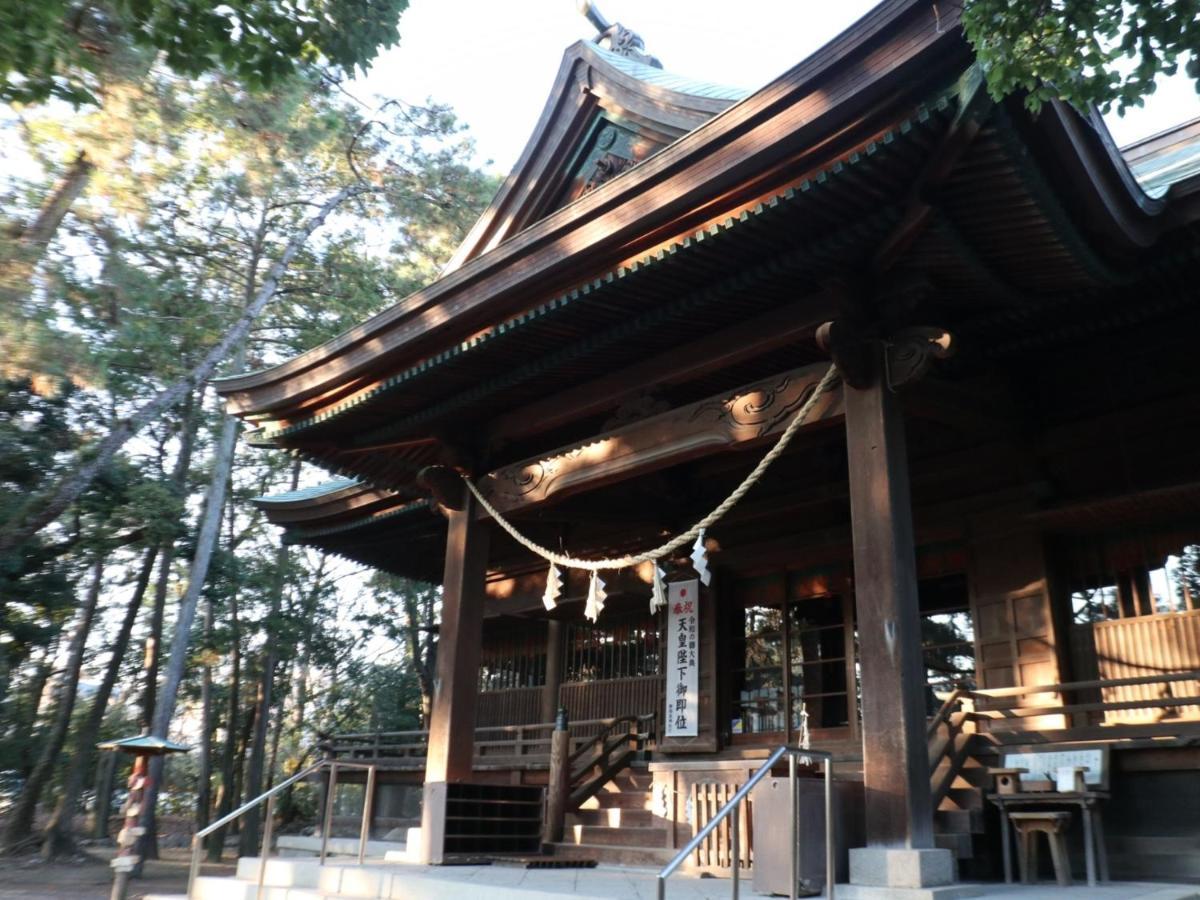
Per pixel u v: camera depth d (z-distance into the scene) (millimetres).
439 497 9984
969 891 5625
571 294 7352
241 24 6387
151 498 20234
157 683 25266
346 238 22688
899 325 6766
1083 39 5230
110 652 28703
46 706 31188
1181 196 6348
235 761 31219
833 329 6527
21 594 19766
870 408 6695
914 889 5445
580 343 8141
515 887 6348
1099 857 6715
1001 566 9305
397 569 15602
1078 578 9102
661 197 6426
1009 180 5633
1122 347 8578
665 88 8562
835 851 6027
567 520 10539
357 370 8961
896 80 5297
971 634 9617
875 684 6102
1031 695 8805
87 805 33219
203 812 24406
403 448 10570
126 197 14055
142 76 12375
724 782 8023
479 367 8766
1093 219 6078
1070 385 8961
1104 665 8695
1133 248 6473
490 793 9359
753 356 7715
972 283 6781
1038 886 6316
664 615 12664
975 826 6875
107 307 16172
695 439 7922
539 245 7301
